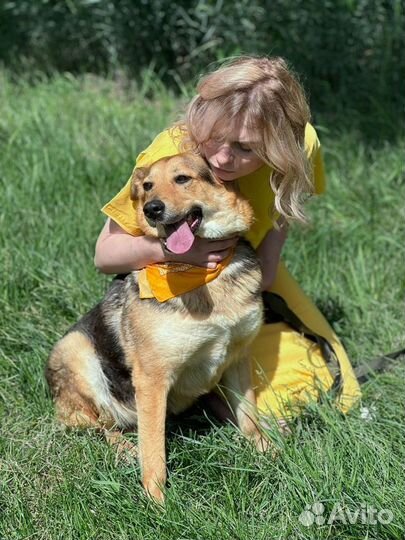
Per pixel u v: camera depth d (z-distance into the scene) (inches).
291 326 119.0
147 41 182.7
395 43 178.7
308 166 105.2
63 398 112.3
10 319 122.6
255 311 105.1
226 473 103.6
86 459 106.4
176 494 100.3
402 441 105.2
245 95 99.3
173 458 106.0
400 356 120.8
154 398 103.2
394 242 137.5
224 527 96.8
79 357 110.7
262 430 106.7
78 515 99.2
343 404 111.7
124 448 109.0
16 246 132.1
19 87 182.5
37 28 188.4
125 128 160.7
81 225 135.5
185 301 102.3
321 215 145.4
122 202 105.8
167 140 105.0
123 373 108.9
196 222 102.0
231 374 110.2
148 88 181.6
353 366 121.6
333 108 176.6
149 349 102.7
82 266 129.6
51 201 141.2
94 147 155.6
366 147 162.4
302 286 131.3
